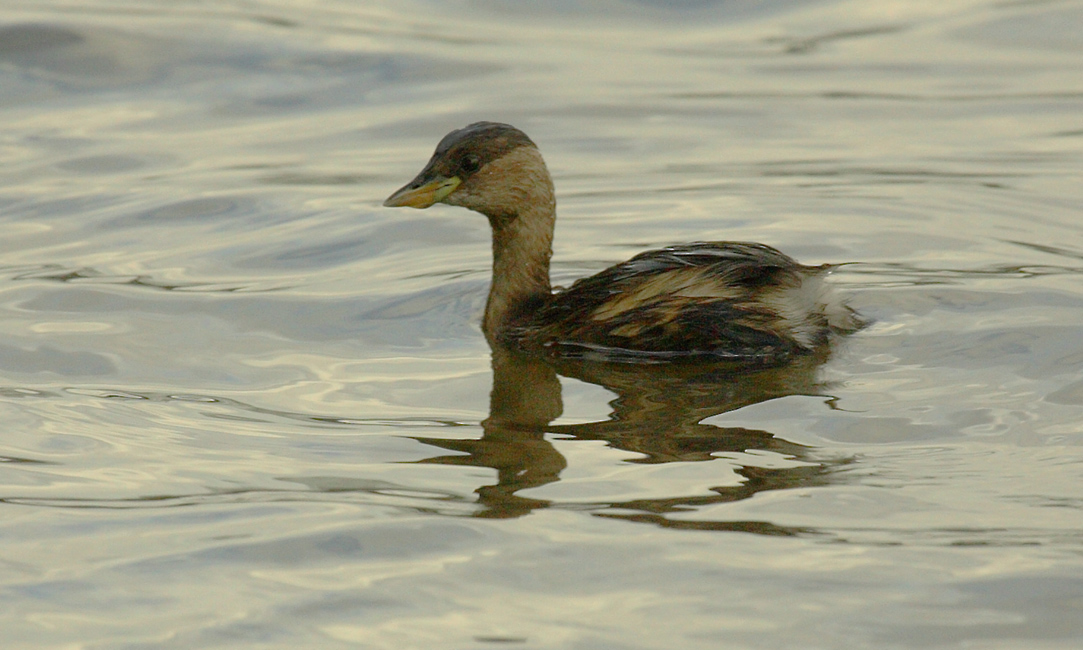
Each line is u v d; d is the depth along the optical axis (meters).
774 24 25.48
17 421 11.11
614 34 25.09
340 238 16.19
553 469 10.01
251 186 18.06
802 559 8.55
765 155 19.06
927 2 26.25
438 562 8.66
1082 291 13.42
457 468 10.08
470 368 12.39
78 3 25.34
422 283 14.70
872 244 15.41
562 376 12.09
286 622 8.03
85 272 15.06
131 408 11.40
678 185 17.84
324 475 10.01
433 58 23.45
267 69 22.92
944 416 10.75
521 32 25.11
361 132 20.44
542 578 8.44
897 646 7.66
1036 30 24.45
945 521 9.01
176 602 8.27
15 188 18.06
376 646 7.75
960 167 18.27
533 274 13.66
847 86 22.12
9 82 22.12
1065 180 17.55
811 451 10.18
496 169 13.47
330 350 12.89
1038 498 9.30
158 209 17.27
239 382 12.05
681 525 9.03
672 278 12.45
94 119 20.86
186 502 9.60
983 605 8.02
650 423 10.84
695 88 22.12
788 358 12.17
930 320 12.84
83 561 8.78
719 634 7.80
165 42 23.72
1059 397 11.01
